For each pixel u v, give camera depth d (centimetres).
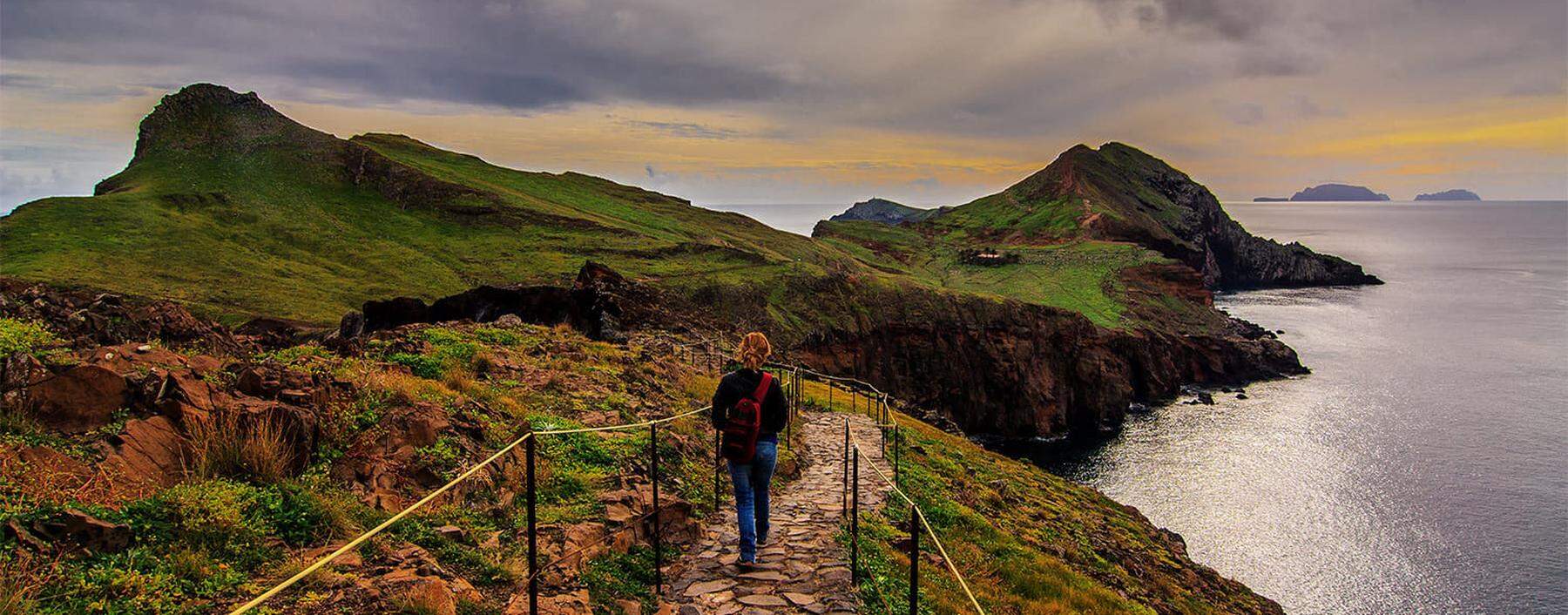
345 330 3503
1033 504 2388
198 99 16650
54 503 637
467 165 19675
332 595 636
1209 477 7481
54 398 782
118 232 11144
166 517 687
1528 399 10081
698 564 995
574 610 729
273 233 12662
